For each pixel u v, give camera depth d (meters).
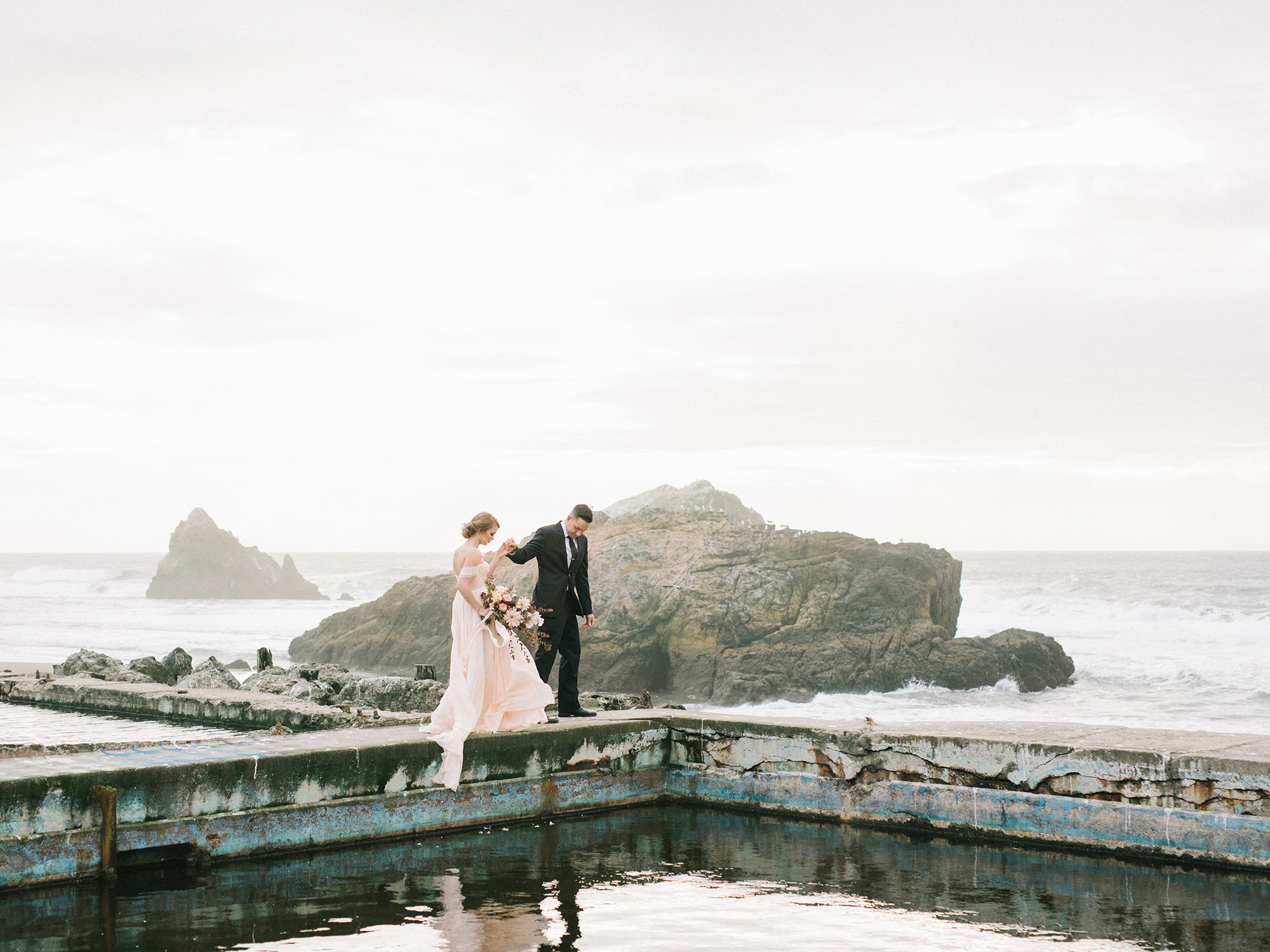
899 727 8.03
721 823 7.88
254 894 5.66
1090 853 6.83
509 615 7.77
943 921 5.27
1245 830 6.30
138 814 6.05
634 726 8.64
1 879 5.57
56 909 5.34
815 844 7.12
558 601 9.07
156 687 15.98
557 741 8.09
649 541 38.00
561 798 8.12
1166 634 46.72
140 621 59.28
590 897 5.67
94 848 5.87
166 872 6.12
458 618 7.85
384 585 138.12
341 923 5.12
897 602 32.53
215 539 124.00
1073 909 5.52
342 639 40.84
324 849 6.79
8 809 5.59
